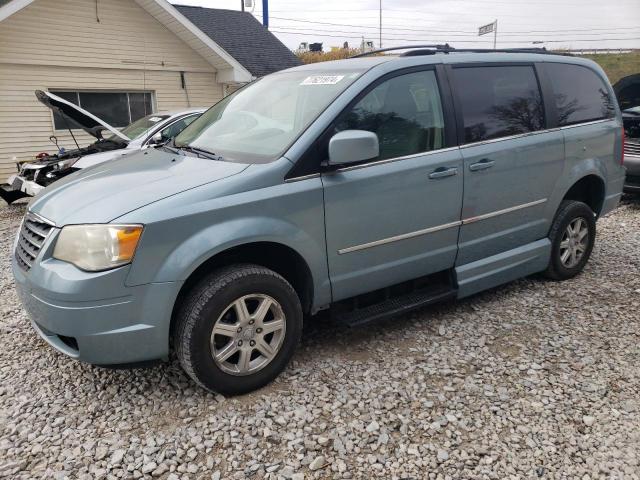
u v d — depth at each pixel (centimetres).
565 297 436
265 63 1672
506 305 421
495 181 383
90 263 256
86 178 323
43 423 278
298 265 314
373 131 326
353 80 329
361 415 281
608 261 525
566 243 463
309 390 304
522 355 343
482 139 377
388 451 255
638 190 739
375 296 361
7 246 629
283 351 310
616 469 242
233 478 239
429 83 357
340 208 311
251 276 288
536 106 415
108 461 250
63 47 1195
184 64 1415
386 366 330
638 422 274
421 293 375
